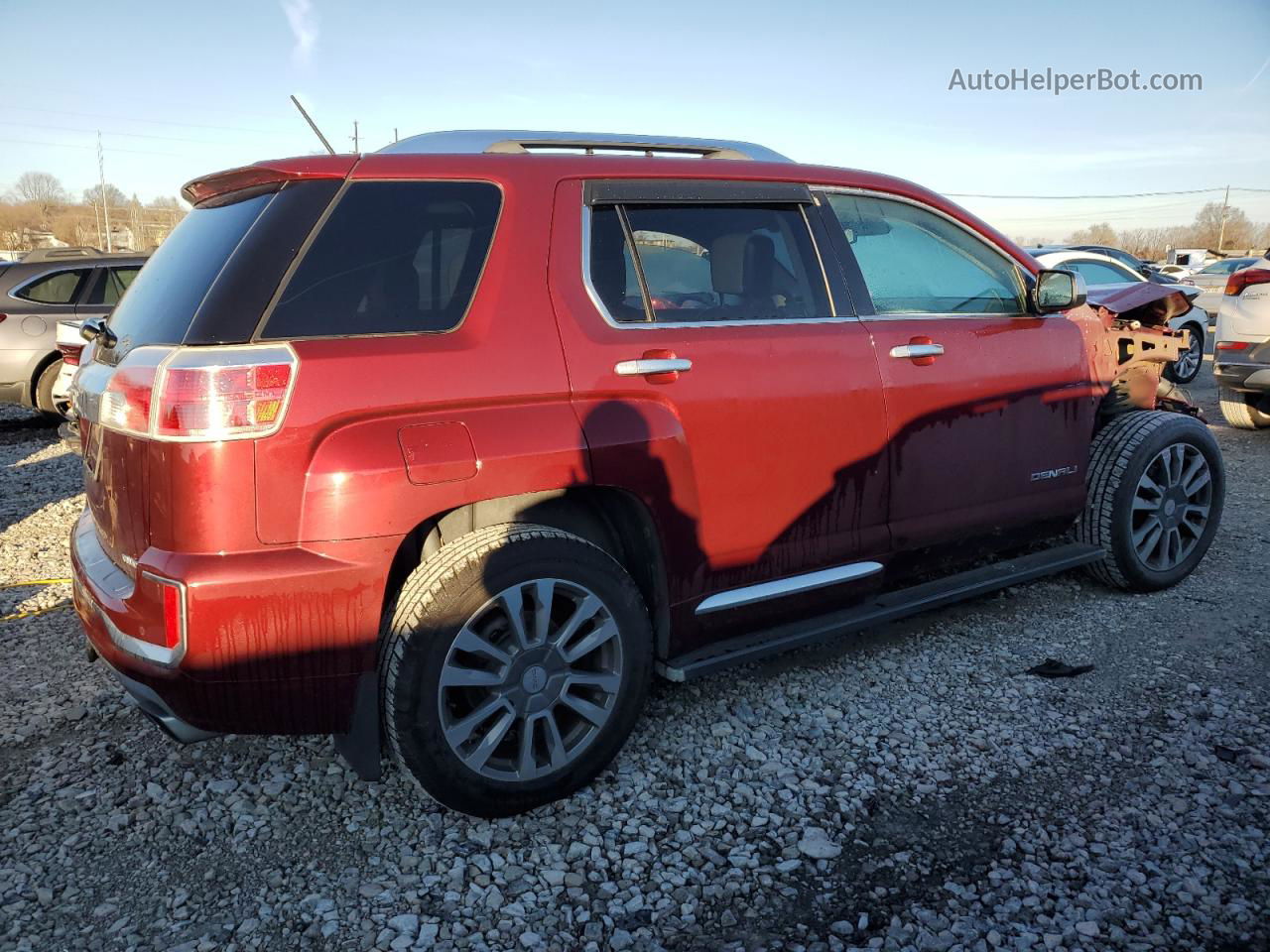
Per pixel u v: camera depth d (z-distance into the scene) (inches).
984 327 147.6
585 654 108.6
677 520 116.0
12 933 89.8
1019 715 129.6
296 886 96.7
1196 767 115.5
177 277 104.9
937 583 148.7
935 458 140.7
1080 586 179.5
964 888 94.9
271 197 101.9
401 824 107.0
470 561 99.9
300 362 93.4
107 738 127.3
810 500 127.6
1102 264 450.9
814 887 95.8
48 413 389.4
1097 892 93.7
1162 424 168.7
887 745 122.5
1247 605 167.8
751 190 128.3
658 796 112.0
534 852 102.0
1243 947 86.0
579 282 112.3
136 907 93.7
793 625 132.4
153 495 92.2
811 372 126.0
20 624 170.6
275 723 97.0
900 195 144.0
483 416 102.0
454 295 105.1
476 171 110.1
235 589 90.8
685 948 88.0
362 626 96.8
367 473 94.8
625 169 119.3
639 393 112.1
